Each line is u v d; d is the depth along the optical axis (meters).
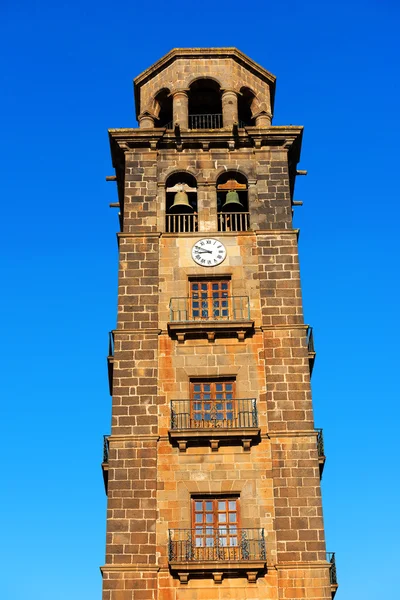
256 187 45.25
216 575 35.97
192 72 48.53
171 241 43.69
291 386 39.91
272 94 50.72
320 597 35.72
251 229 44.03
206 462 38.31
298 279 42.59
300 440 38.69
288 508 37.28
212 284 42.94
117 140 46.12
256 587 35.97
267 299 42.03
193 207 46.56
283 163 45.91
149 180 45.38
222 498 37.97
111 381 44.34
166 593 35.78
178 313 41.94
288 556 36.41
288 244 43.53
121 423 39.06
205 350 40.91
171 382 40.12
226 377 40.41
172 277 42.78
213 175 45.66
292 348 40.81
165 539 36.81
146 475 37.97
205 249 43.41
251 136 46.22
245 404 39.62
